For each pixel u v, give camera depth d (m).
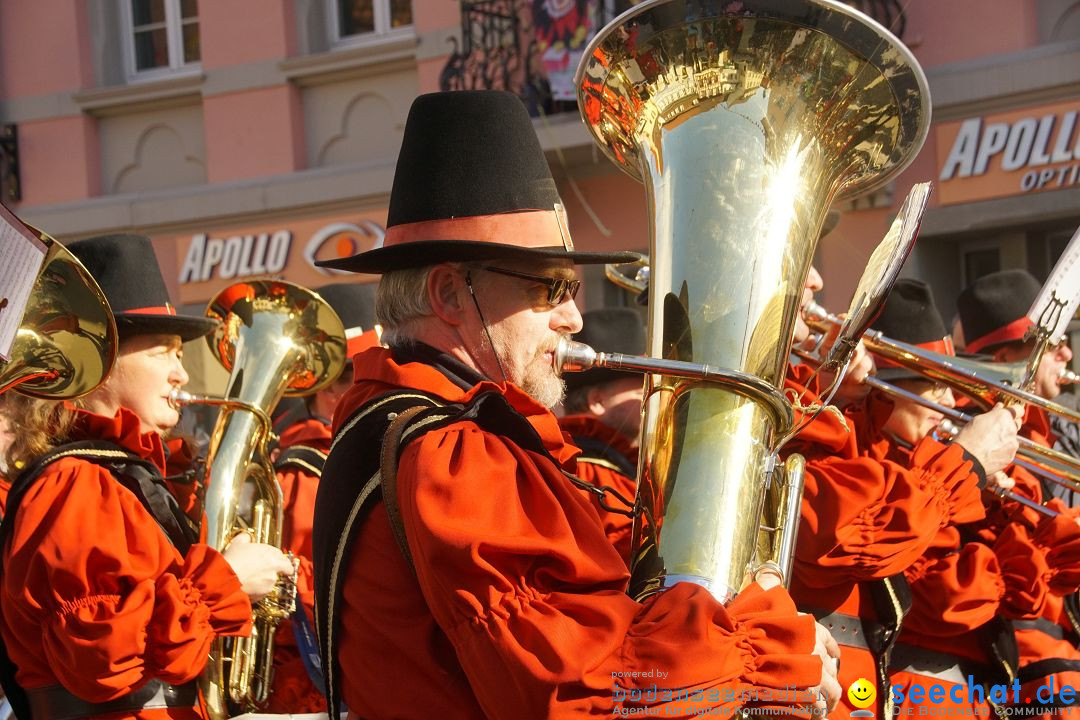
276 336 4.20
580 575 2.02
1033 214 9.20
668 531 2.14
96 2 13.45
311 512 4.24
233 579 3.07
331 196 12.27
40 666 3.00
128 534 3.00
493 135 2.36
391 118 12.32
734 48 2.38
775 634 2.08
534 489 2.08
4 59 13.64
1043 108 9.20
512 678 1.92
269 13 12.70
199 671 3.04
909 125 2.49
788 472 2.52
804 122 2.40
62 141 13.42
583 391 4.23
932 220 9.55
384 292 2.42
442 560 1.97
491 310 2.34
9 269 2.51
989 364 3.87
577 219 10.79
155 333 3.40
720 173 2.33
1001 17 9.46
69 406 3.20
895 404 3.97
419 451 2.07
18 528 2.93
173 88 13.04
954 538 3.77
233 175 12.82
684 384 2.23
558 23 10.45
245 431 3.74
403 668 2.09
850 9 2.30
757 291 2.26
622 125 2.51
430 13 11.96
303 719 3.57
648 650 1.97
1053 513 4.02
